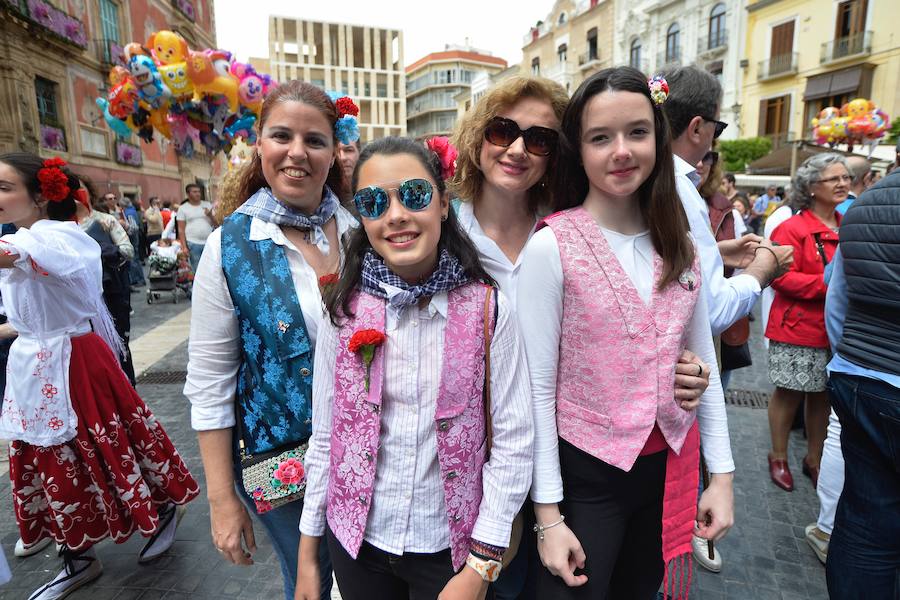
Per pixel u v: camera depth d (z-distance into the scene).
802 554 2.44
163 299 9.00
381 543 1.24
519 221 1.77
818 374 2.79
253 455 1.44
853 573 1.73
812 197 2.82
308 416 1.42
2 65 12.73
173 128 4.84
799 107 20.53
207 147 5.22
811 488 2.98
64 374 2.06
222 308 1.42
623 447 1.29
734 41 22.19
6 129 12.94
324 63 62.31
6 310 2.05
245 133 5.07
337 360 1.26
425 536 1.22
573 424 1.35
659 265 1.35
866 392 1.62
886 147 8.66
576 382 1.34
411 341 1.21
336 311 1.27
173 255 8.55
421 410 1.20
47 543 2.61
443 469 1.19
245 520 1.48
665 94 1.27
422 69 66.75
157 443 2.33
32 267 1.95
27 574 2.41
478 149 1.70
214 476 1.44
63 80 14.96
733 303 1.59
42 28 13.62
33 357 2.01
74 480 2.14
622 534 1.38
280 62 60.94
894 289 1.55
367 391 1.22
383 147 1.20
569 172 1.53
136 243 11.82
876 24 18.19
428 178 1.19
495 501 1.21
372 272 1.25
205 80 4.52
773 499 2.88
